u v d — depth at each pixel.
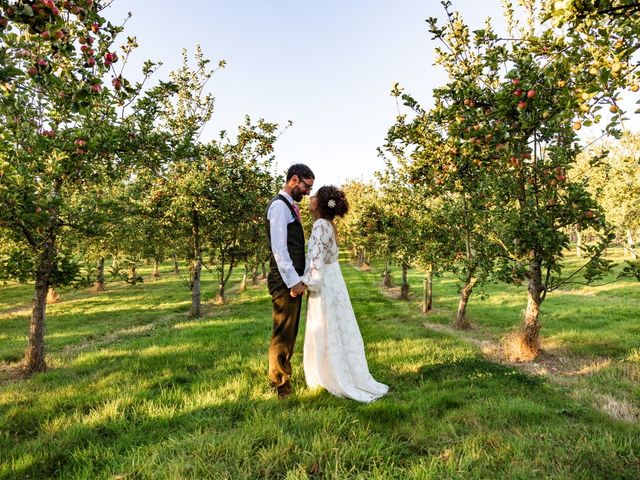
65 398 4.39
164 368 5.59
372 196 21.03
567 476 2.43
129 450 3.01
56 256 7.32
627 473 2.48
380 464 2.60
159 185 14.45
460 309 10.42
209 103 16.27
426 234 12.73
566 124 5.80
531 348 6.61
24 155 5.96
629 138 7.32
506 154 5.95
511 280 6.79
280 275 4.02
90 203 7.73
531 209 6.37
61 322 14.26
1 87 3.22
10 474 2.75
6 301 20.42
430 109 8.14
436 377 4.98
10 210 5.68
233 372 5.14
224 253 18.30
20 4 2.36
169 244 15.49
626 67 3.32
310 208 4.50
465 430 3.20
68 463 2.90
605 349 6.93
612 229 6.07
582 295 17.02
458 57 8.14
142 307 17.78
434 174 8.91
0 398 4.73
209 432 3.19
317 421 3.26
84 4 2.77
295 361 5.62
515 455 2.70
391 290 21.02
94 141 6.61
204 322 11.68
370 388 4.28
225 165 15.91
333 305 4.28
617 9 2.83
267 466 2.63
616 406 3.97
